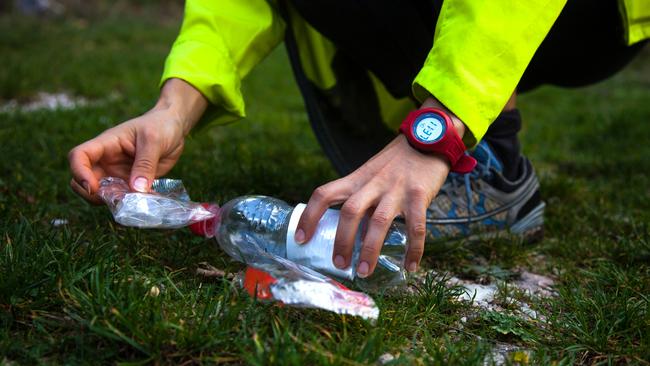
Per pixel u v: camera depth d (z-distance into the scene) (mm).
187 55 1838
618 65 2242
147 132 1671
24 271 1492
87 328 1365
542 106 5523
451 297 1681
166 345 1317
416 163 1422
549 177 2953
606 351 1473
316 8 1979
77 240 1722
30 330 1370
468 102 1450
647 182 3031
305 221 1408
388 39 2043
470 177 2043
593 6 2043
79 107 3811
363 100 2354
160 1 11727
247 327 1387
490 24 1456
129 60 6008
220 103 1911
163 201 1536
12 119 3398
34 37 7043
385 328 1440
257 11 1989
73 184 1644
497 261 2066
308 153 3340
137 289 1459
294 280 1334
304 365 1273
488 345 1455
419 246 1386
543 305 1767
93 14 10156
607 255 2127
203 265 1787
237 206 1663
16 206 2094
